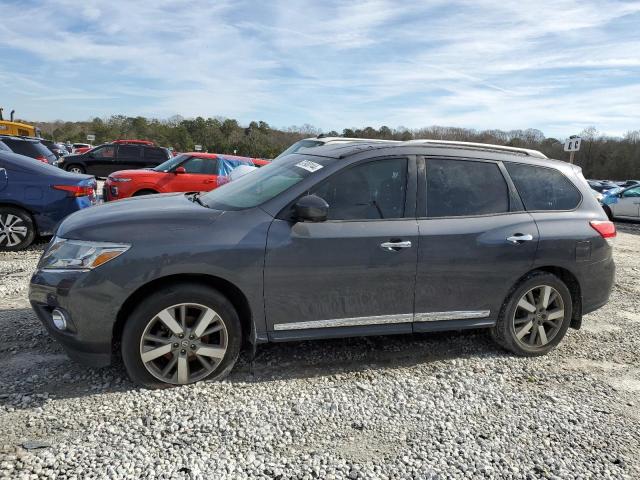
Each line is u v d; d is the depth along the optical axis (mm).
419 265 3572
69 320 3041
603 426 3084
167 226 3174
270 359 3781
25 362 3500
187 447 2639
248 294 3252
